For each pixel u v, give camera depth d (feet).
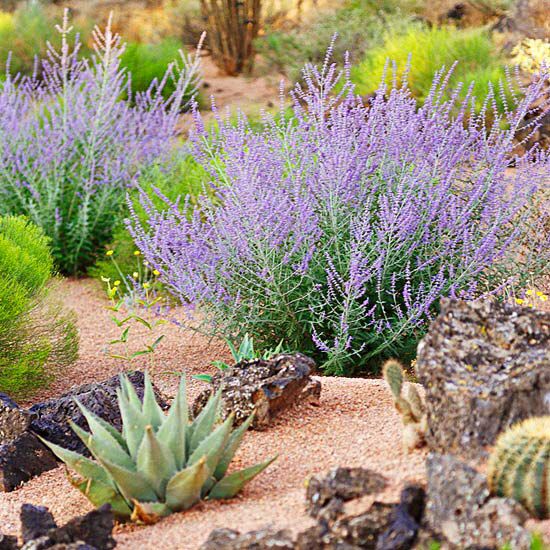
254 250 21.68
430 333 13.30
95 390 17.66
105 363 24.18
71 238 34.09
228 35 64.18
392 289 21.54
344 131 22.17
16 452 16.29
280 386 16.26
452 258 21.71
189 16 71.36
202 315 26.78
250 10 64.75
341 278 21.40
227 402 16.28
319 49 57.77
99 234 34.09
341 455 14.51
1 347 21.39
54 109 37.63
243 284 22.44
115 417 17.28
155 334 26.35
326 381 18.99
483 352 12.98
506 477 11.16
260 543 11.09
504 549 10.21
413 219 21.42
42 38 61.05
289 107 47.85
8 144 34.71
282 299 21.54
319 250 22.31
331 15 63.26
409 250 21.18
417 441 13.48
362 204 22.58
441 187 21.83
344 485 11.76
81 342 26.14
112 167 34.88
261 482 14.15
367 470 12.01
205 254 22.06
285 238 22.09
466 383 12.58
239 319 22.66
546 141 35.37
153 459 13.20
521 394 12.12
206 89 59.77
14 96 35.55
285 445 15.39
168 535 12.48
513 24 53.72
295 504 12.70
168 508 13.33
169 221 23.29
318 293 22.24
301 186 22.49
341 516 11.28
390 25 57.26
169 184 34.40
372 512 11.03
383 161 22.65
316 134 23.16
